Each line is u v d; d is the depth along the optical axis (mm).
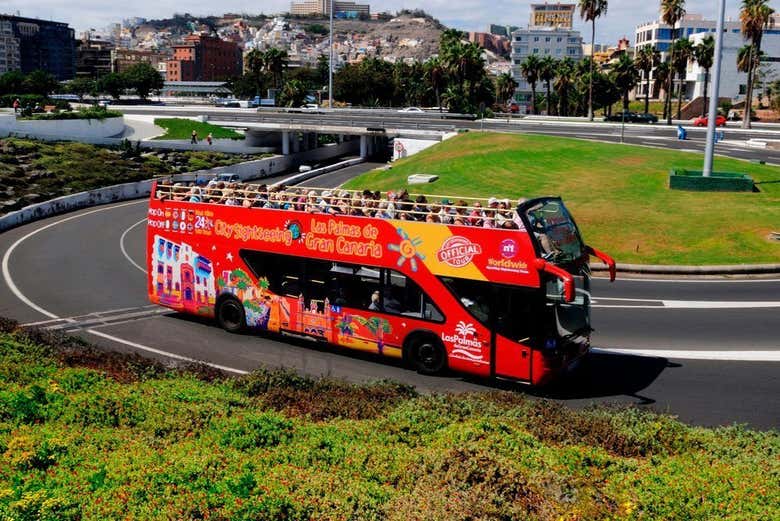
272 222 18484
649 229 30562
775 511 8734
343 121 81750
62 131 67188
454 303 15812
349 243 17141
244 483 8961
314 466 10211
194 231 20172
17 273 28000
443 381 16312
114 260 30953
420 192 41438
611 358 17906
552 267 14406
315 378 16344
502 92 129000
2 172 49656
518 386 16031
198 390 13719
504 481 9570
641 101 150375
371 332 17141
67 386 13516
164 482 9102
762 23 76875
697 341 19125
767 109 118562
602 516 8867
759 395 15359
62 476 9211
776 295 23609
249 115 88188
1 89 121250
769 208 32656
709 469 10148
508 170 44281
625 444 11531
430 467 10195
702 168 41531
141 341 19156
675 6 95250
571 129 71438
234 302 19625
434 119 86562
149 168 61812
